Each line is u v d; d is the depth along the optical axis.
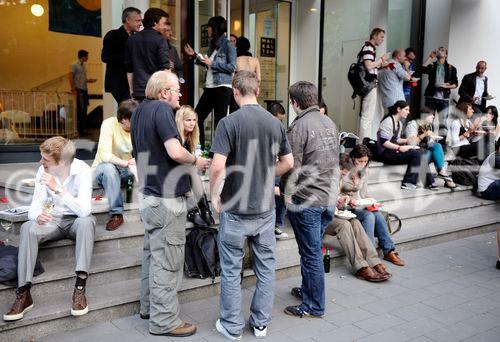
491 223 6.45
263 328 3.46
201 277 4.03
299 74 8.96
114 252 4.18
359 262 4.59
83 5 7.02
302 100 3.71
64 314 3.38
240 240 3.33
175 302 3.43
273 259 3.48
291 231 5.02
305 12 8.73
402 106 6.77
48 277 3.58
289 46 8.86
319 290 3.76
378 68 7.75
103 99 7.12
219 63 6.18
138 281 3.96
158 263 3.33
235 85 3.39
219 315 3.75
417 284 4.54
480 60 8.73
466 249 5.66
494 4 8.68
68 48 7.16
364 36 9.02
